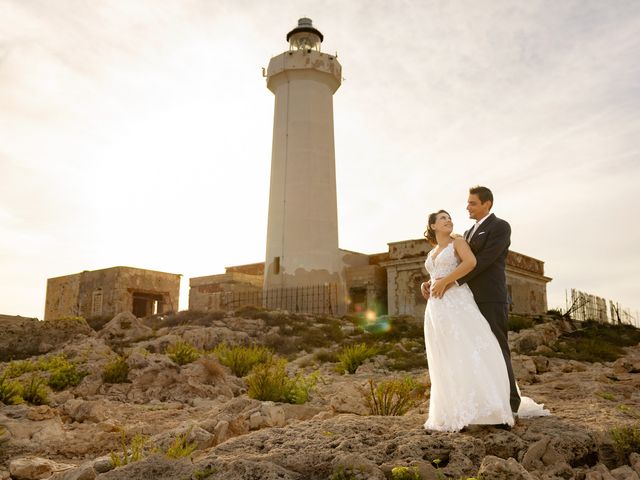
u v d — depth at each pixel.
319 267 27.91
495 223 4.52
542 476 3.64
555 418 4.80
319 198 28.91
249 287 33.78
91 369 11.91
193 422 5.99
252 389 8.94
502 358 4.26
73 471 4.21
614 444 4.14
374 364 14.51
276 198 29.30
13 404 8.51
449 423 4.17
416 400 7.36
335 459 3.67
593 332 21.77
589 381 8.70
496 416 4.04
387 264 27.02
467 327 4.27
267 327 21.33
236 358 14.01
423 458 3.79
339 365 14.39
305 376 13.52
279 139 30.12
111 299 31.97
